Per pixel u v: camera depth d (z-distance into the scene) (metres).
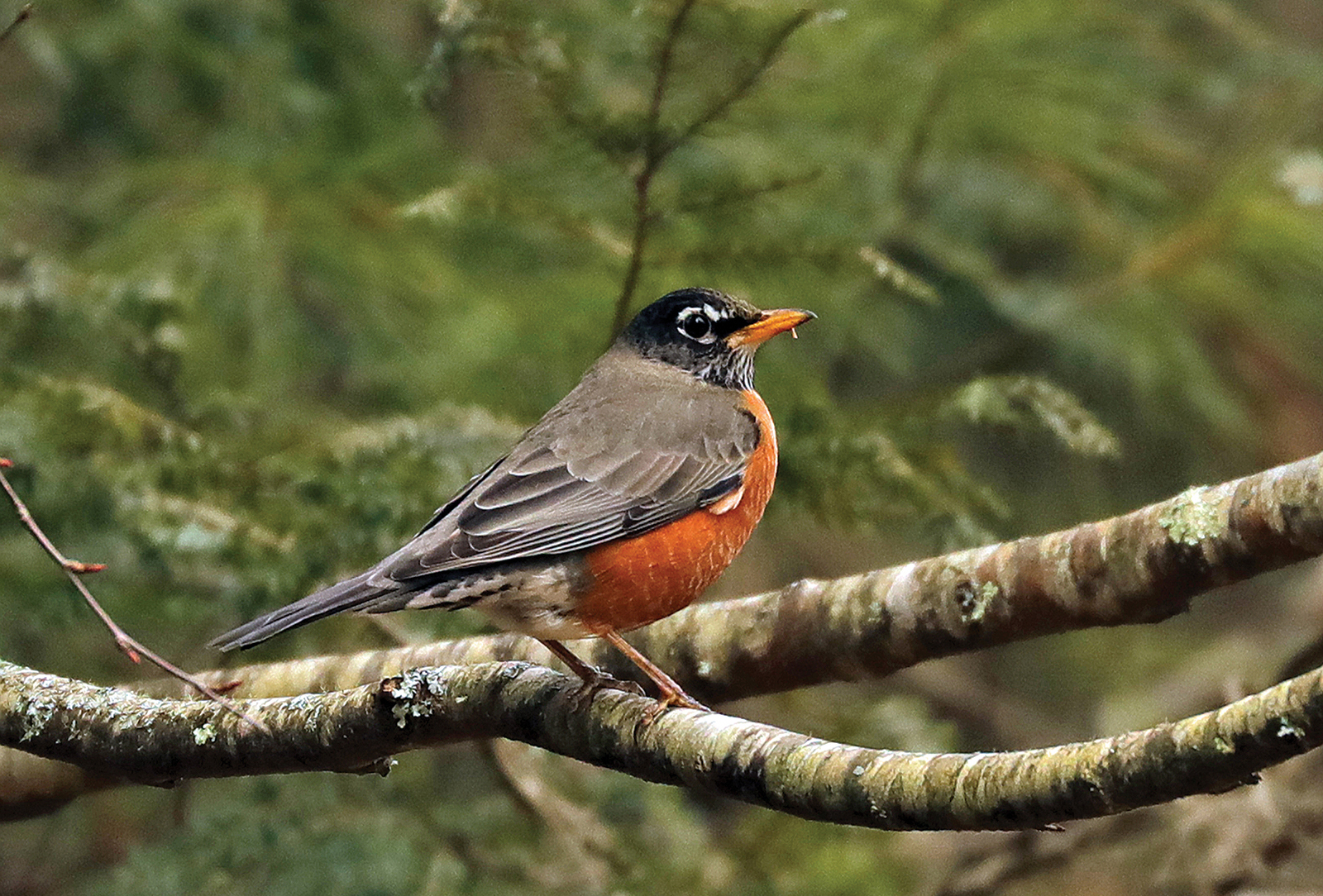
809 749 6.31
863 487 10.30
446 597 8.04
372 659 9.28
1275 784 11.73
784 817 11.56
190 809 11.65
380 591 7.73
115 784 8.77
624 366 9.98
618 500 8.54
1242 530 7.04
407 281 12.80
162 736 7.37
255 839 10.60
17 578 10.60
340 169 12.66
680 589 8.68
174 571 10.73
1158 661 14.86
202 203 12.65
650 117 9.05
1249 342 14.21
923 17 12.59
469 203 10.35
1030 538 7.81
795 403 10.88
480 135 13.80
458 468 10.46
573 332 11.89
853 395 14.18
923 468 10.48
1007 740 14.36
